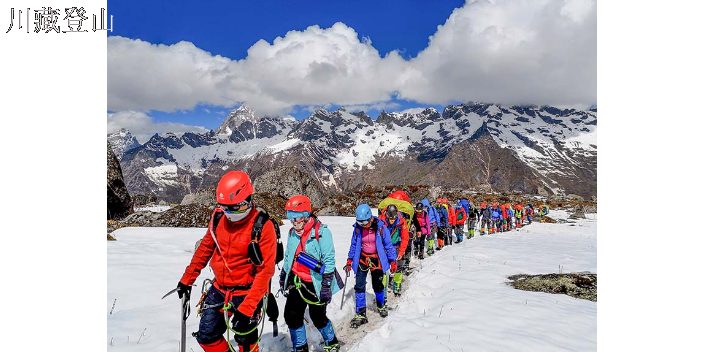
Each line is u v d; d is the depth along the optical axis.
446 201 15.42
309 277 4.73
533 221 32.25
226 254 3.79
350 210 28.75
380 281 6.53
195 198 24.77
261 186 30.33
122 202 19.75
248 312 3.62
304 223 4.74
